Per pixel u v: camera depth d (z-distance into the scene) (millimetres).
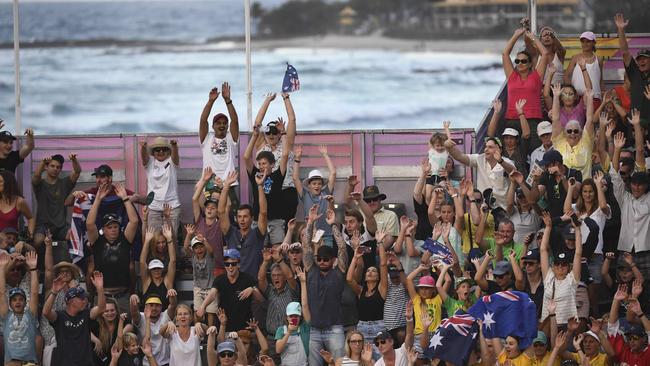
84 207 80875
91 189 82125
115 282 78188
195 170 85625
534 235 77062
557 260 73625
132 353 73250
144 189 86438
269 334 76062
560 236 75125
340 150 86688
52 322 72875
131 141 86438
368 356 71250
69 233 80812
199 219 80500
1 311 74500
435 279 76750
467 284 73688
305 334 74938
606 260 76250
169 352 74500
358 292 75875
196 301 78188
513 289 74312
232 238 80062
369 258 78688
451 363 71062
